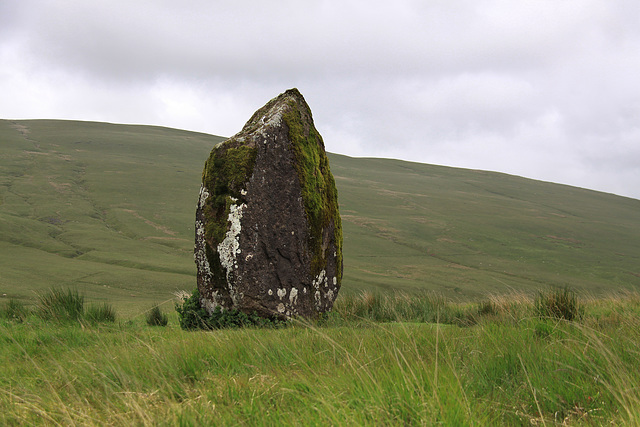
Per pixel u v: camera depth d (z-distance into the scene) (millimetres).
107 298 29750
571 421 4156
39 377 6406
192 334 8656
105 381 5664
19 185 78812
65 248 49906
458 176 159625
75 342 8867
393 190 114938
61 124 159625
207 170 11617
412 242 70562
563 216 108125
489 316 11156
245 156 11258
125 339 8641
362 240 68812
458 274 53938
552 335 7289
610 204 141000
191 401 4672
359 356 5832
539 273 58906
